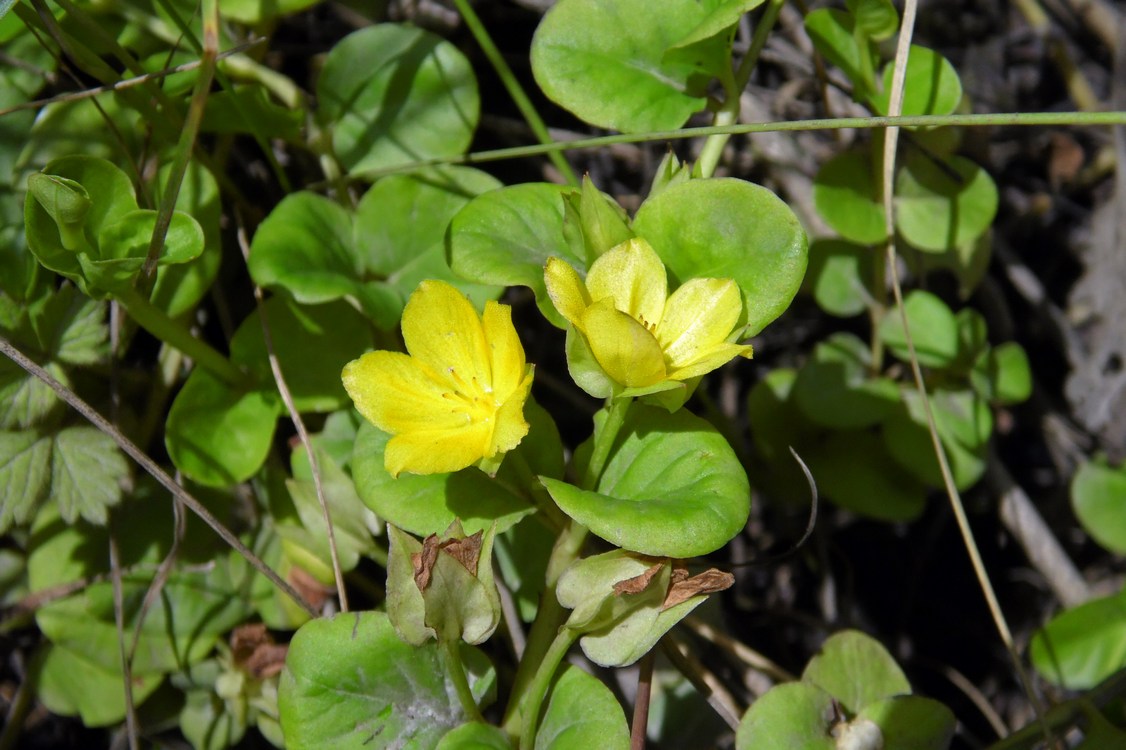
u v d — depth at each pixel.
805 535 0.27
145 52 0.29
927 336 0.31
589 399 0.33
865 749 0.27
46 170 0.26
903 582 0.35
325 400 0.28
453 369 0.25
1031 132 0.36
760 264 0.25
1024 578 0.35
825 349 0.32
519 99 0.30
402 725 0.26
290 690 0.26
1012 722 0.34
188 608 0.29
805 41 0.33
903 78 0.28
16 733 0.30
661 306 0.25
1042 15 0.35
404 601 0.25
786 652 0.34
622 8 0.28
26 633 0.31
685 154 0.33
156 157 0.29
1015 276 0.35
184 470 0.28
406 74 0.30
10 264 0.28
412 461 0.24
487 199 0.27
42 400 0.28
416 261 0.29
